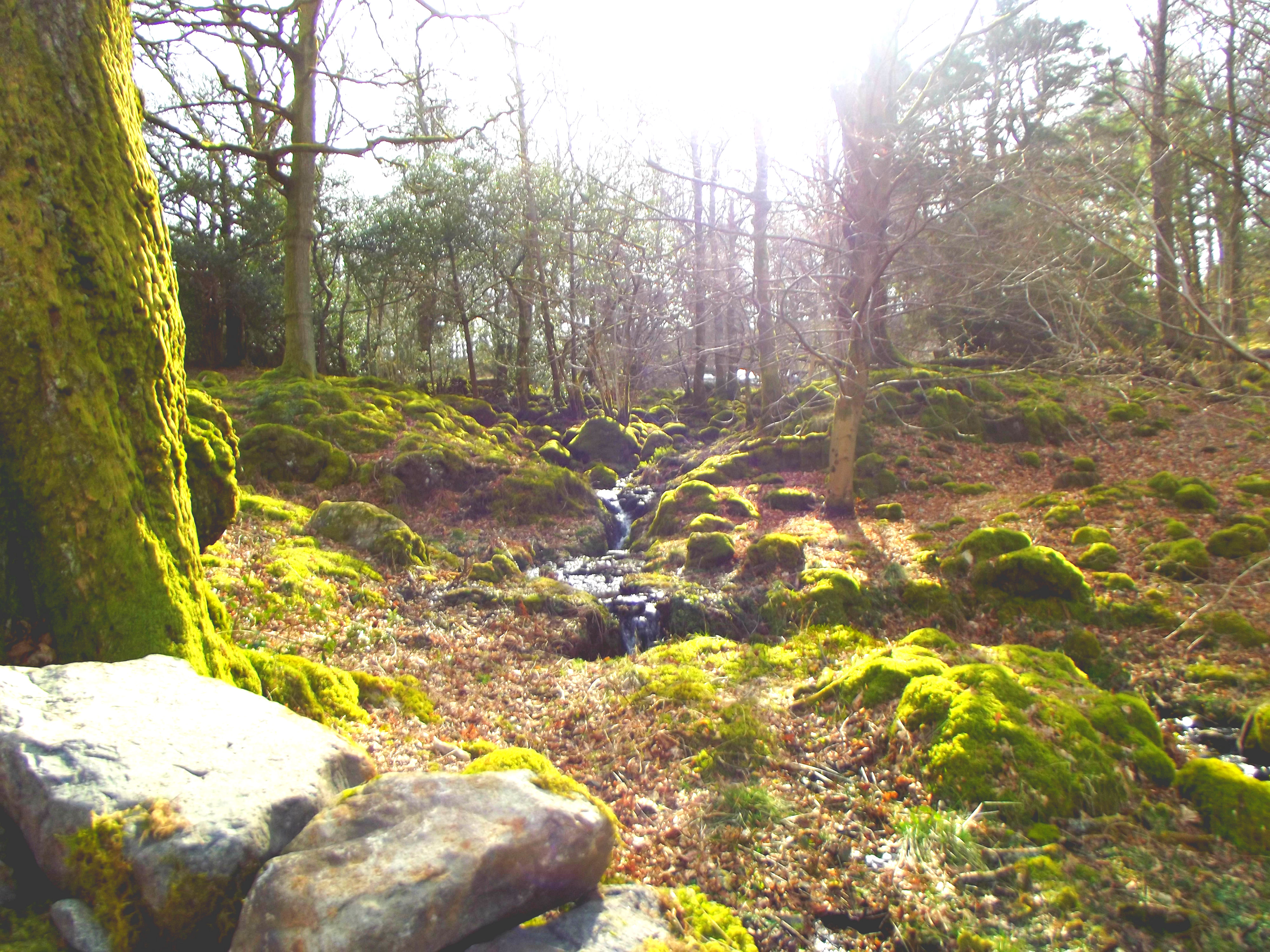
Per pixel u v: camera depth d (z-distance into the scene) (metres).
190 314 22.55
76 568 3.80
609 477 19.98
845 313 12.30
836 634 8.88
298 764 3.12
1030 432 16.55
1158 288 10.69
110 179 4.09
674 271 14.54
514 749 4.86
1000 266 11.39
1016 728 5.50
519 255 27.19
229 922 2.66
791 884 4.68
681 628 9.90
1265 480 12.25
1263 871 4.55
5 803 2.84
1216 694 7.46
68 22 3.94
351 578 9.26
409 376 29.53
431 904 2.68
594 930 3.15
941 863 4.73
